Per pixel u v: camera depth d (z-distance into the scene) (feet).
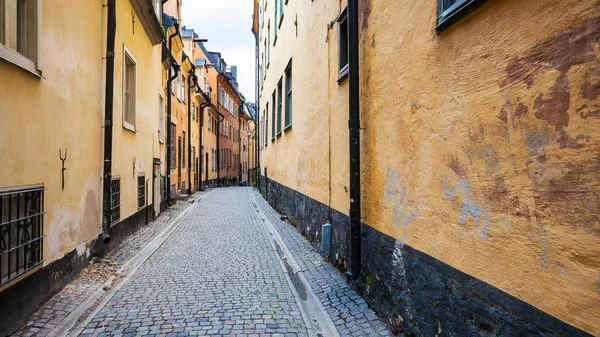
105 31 22.29
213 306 15.61
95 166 20.89
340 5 19.06
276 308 15.49
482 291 8.01
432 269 10.14
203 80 96.27
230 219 42.34
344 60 19.10
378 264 14.07
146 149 35.27
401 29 12.09
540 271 6.41
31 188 13.56
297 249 25.30
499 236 7.47
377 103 14.25
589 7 5.48
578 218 5.68
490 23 7.72
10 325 11.98
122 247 25.38
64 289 16.31
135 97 30.35
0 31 12.21
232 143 142.10
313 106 25.73
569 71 5.82
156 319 14.14
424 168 10.59
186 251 26.18
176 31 53.21
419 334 10.82
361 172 16.03
